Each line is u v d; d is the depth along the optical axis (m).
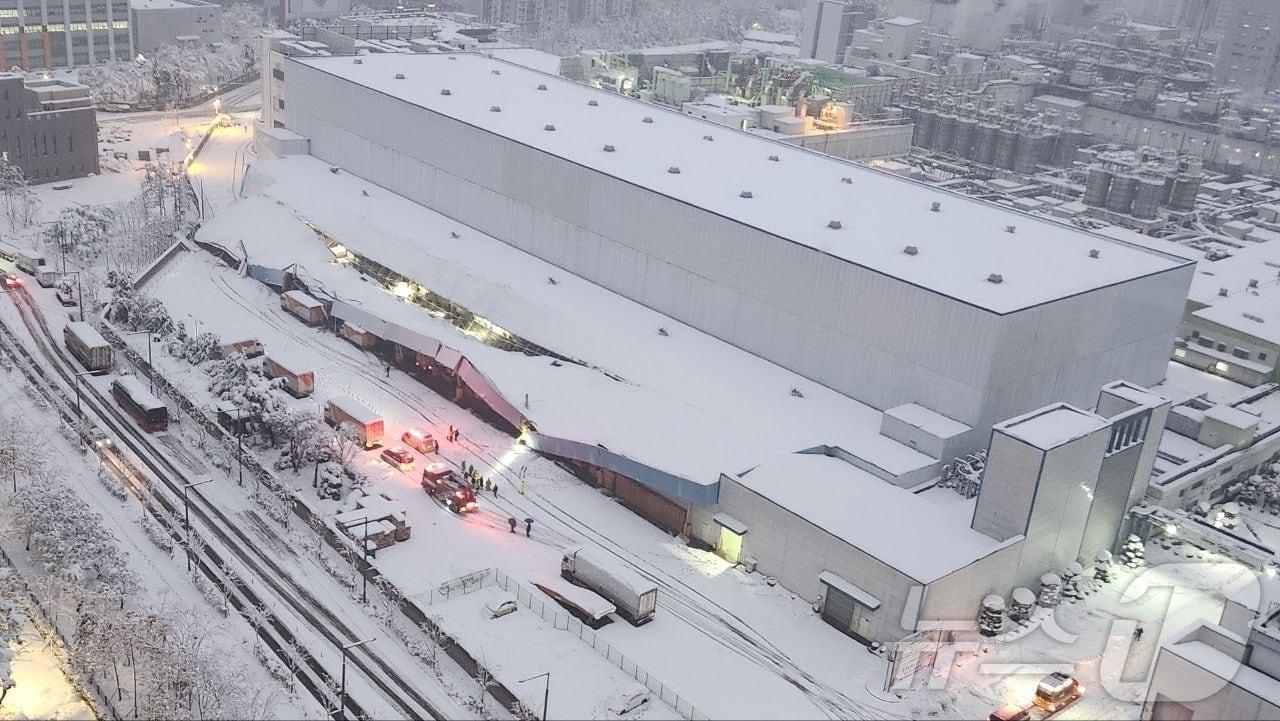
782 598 94.81
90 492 103.50
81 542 88.25
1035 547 94.06
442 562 96.31
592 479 111.44
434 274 141.62
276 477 107.38
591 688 81.69
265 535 100.19
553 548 99.88
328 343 137.75
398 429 118.31
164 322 136.75
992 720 80.06
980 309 104.50
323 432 110.12
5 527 96.38
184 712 74.88
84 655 78.81
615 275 138.00
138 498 103.94
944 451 104.94
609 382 118.88
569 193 140.75
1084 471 94.88
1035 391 112.56
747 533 98.25
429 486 106.31
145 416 115.56
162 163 196.50
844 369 117.12
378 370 131.88
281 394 117.88
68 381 126.44
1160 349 129.25
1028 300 108.50
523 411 114.19
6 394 121.12
